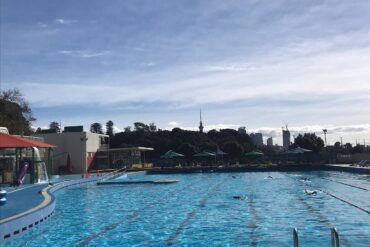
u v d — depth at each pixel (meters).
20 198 16.52
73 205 18.09
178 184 28.67
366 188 22.89
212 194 21.59
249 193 21.53
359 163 41.00
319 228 11.73
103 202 19.09
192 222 13.25
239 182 29.42
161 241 10.73
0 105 47.50
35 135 49.56
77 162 47.81
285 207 16.00
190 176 38.41
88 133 49.06
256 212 14.91
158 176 39.66
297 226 12.12
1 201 14.34
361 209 15.16
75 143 48.12
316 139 69.75
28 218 12.12
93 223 13.41
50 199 16.02
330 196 19.42
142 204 18.19
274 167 43.16
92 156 50.06
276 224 12.52
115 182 29.44
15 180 23.98
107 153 51.34
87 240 10.95
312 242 10.09
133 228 12.49
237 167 43.72
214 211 15.45
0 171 26.25
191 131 82.25
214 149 69.62
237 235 11.15
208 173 42.47
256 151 54.62
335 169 40.66
